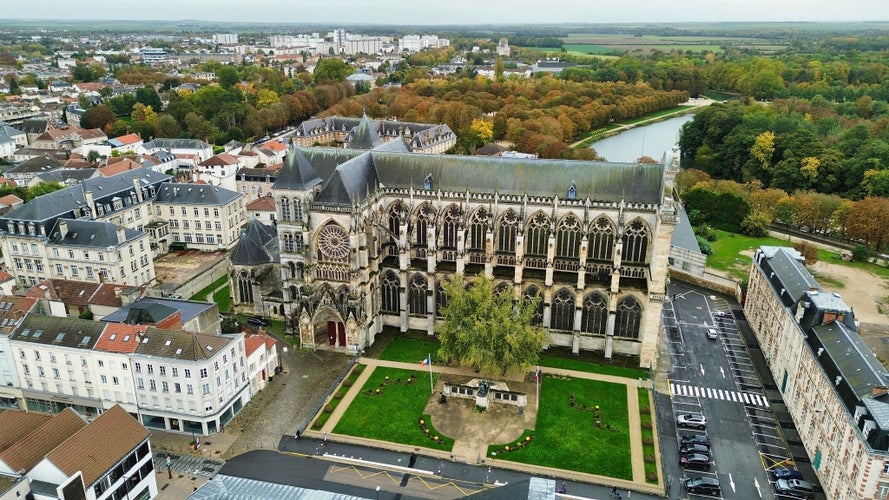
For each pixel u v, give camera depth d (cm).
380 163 15275
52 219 16738
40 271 16788
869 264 19925
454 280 13100
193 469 10331
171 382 10944
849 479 9019
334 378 13000
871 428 8544
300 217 14375
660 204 13112
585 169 14050
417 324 15000
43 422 9694
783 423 11725
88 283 14512
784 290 13288
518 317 12406
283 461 10556
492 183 14438
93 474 8731
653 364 13250
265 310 15500
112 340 11231
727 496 9800
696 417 11519
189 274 18300
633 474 10244
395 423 11519
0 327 11944
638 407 12025
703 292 17600
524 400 11869
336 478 10175
